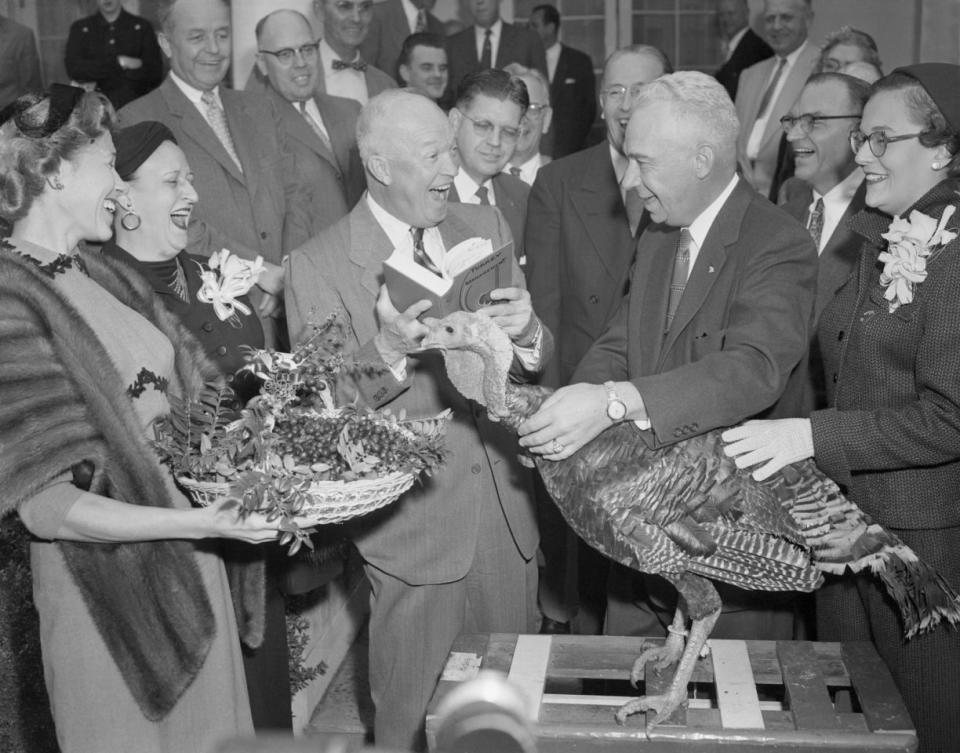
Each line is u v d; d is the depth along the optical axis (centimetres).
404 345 275
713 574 253
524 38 779
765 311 278
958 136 272
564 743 243
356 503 236
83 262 257
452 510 313
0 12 721
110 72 666
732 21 831
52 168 233
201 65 463
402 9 780
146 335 255
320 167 523
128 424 235
